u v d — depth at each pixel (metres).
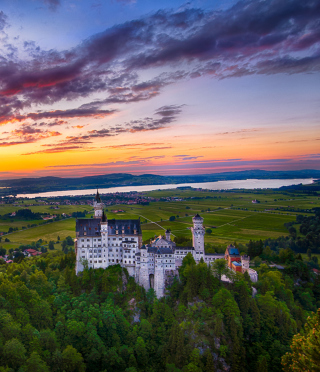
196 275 159.38
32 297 141.75
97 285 166.12
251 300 147.12
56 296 152.12
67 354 114.62
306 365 73.75
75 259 193.88
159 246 184.75
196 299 153.12
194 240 188.38
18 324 120.62
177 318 145.88
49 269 185.12
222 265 166.88
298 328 147.12
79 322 133.38
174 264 175.25
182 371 117.75
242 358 127.75
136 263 178.38
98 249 180.38
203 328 136.12
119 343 133.12
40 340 118.81
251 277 172.62
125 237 181.88
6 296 137.62
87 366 122.31
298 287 185.25
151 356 132.38
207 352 125.81
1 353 105.38
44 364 107.69
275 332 140.38
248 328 140.25
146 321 143.12
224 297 145.12
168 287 170.50
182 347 126.38
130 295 163.50
